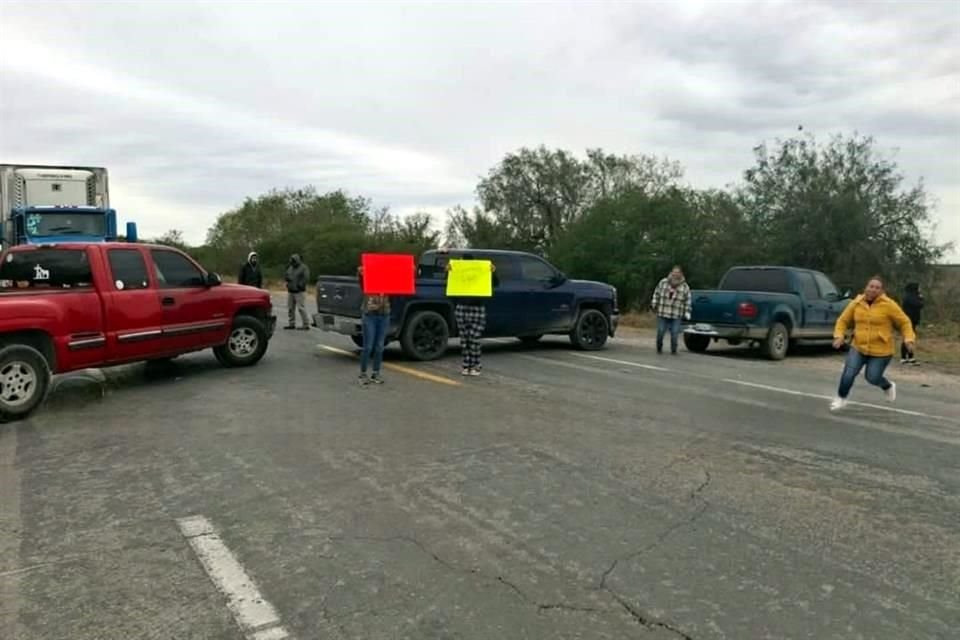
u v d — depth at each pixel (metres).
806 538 4.56
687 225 30.58
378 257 10.00
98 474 5.78
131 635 3.36
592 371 11.78
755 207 29.62
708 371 12.25
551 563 4.14
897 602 3.72
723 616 3.55
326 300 12.78
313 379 10.41
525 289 13.84
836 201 27.30
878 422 8.18
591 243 31.33
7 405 7.64
